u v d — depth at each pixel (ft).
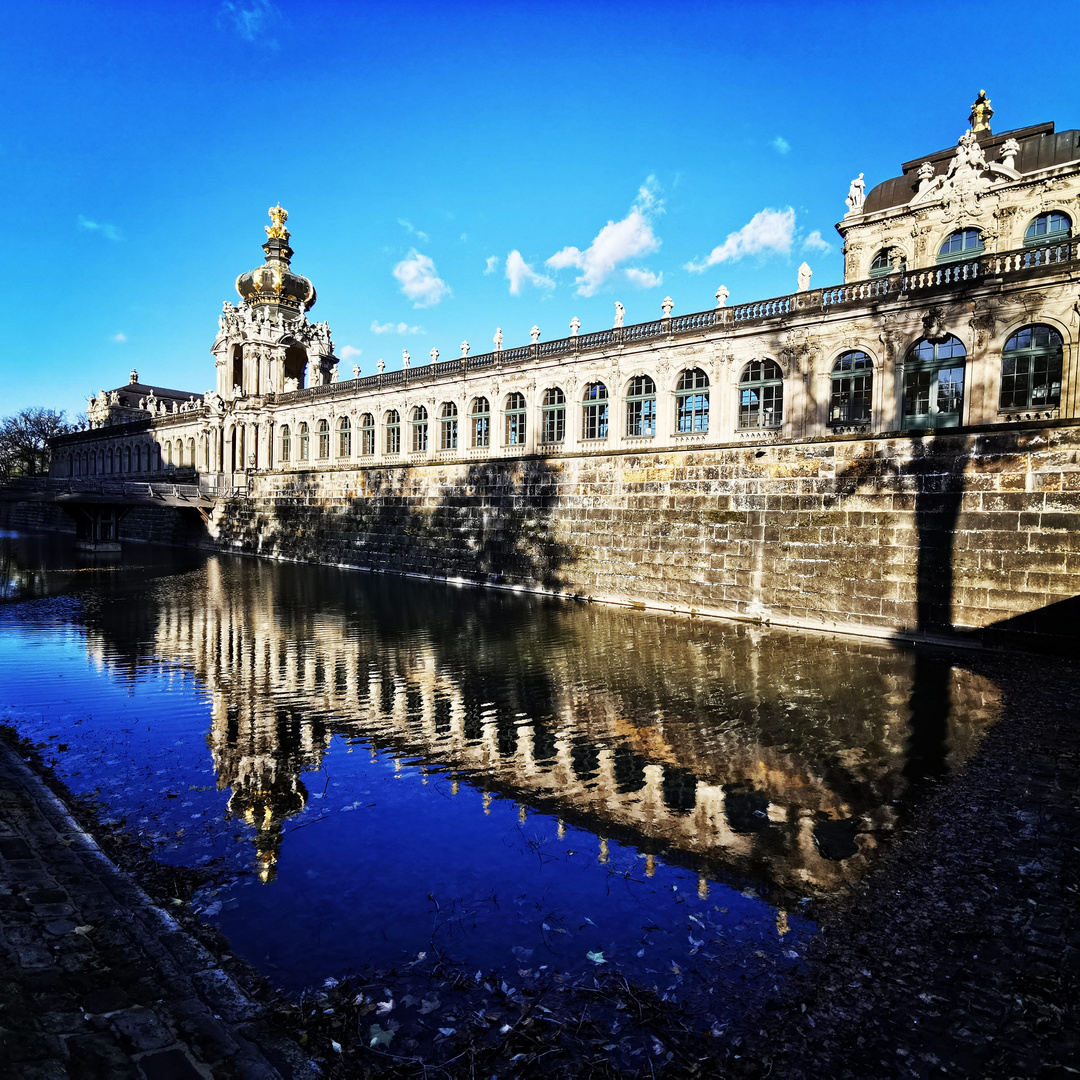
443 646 73.67
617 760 42.93
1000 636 72.79
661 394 108.68
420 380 149.28
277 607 98.27
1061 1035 20.53
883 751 44.16
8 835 30.04
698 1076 18.81
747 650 72.79
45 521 291.79
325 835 33.19
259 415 196.75
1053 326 74.64
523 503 122.83
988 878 29.48
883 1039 20.36
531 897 27.99
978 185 94.99
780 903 27.68
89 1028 18.25
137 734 46.57
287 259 210.59
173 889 27.89
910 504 79.36
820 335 91.76
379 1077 18.47
